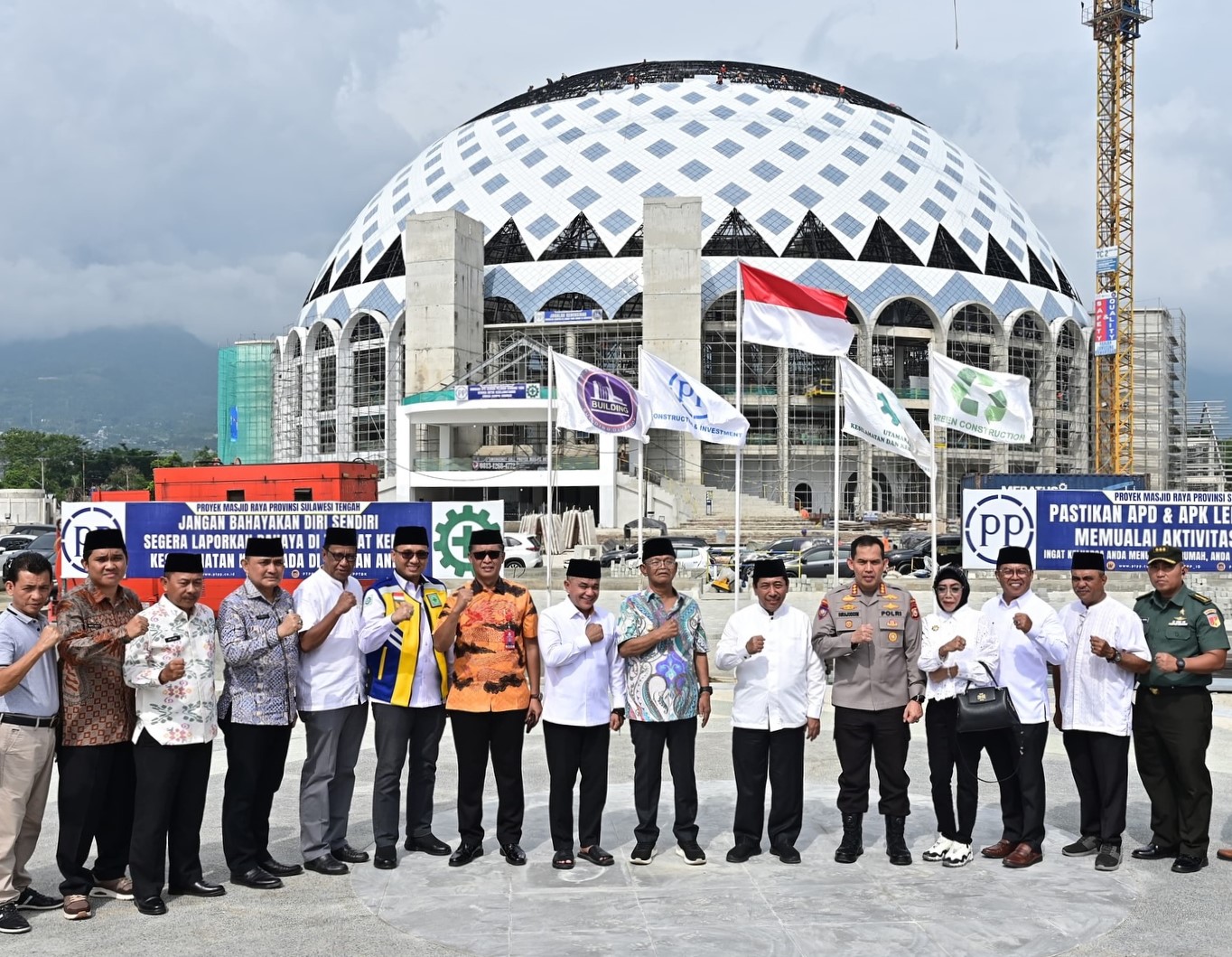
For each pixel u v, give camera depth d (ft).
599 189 278.67
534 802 40.75
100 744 29.43
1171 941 27.04
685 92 306.96
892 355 269.85
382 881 31.86
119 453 549.54
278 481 112.06
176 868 30.78
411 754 34.81
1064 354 288.30
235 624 31.60
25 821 29.30
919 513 263.70
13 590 28.53
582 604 33.45
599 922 28.37
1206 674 33.17
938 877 31.94
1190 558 69.15
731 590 125.08
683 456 243.19
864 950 26.45
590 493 241.96
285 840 36.32
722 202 274.16
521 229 276.21
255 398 353.72
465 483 220.23
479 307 261.65
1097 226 282.36
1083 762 34.27
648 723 33.17
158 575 66.80
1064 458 286.87
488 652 33.37
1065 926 27.96
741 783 33.71
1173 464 315.99
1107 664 33.37
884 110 326.03
